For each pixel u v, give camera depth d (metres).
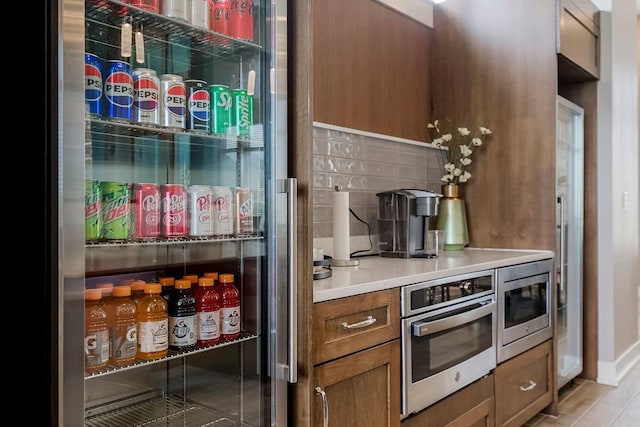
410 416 1.82
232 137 1.45
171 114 1.32
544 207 2.87
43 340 0.98
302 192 1.42
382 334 1.69
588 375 3.44
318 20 2.44
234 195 1.45
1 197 1.03
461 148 3.07
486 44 3.06
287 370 1.39
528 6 2.91
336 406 1.52
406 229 2.52
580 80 3.44
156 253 1.42
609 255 3.37
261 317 1.44
